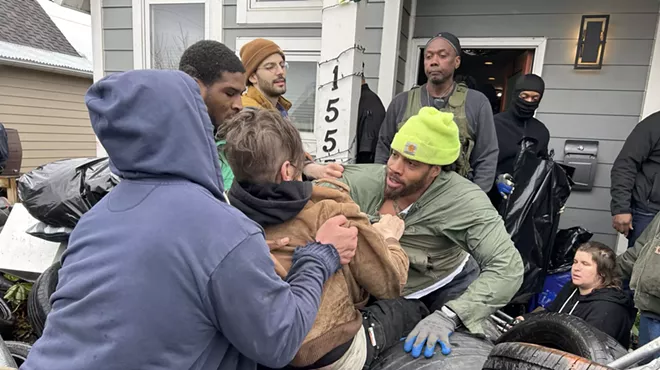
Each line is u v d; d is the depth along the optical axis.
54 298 0.96
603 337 1.54
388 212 1.88
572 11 3.86
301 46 4.10
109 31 4.64
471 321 1.63
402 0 3.84
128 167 0.91
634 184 3.08
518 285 1.69
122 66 4.65
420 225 1.82
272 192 1.12
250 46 2.37
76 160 2.67
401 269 1.32
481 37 4.09
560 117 4.02
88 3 4.84
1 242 2.88
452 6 4.11
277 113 1.16
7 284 2.99
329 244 1.09
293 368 1.26
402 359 1.51
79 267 0.91
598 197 3.99
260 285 0.87
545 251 2.99
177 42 4.53
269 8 4.12
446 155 1.67
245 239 0.88
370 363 1.55
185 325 0.85
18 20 12.18
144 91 0.87
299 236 1.14
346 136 3.09
